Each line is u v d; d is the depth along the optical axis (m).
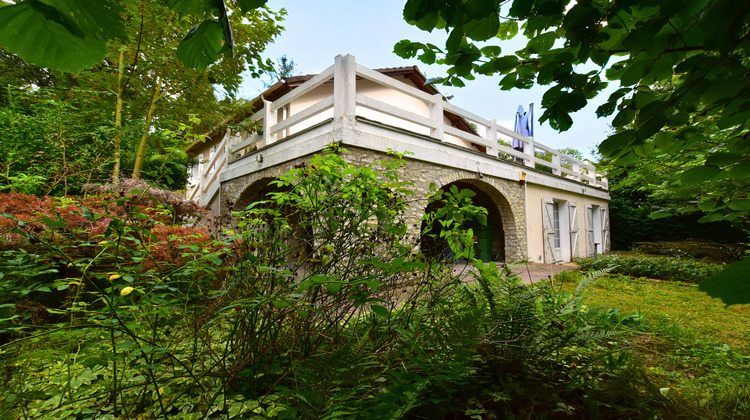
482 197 9.90
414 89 5.60
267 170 6.11
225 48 0.72
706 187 1.70
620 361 1.71
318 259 1.73
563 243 10.12
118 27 0.57
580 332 1.74
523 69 1.21
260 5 0.68
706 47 0.87
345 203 1.89
